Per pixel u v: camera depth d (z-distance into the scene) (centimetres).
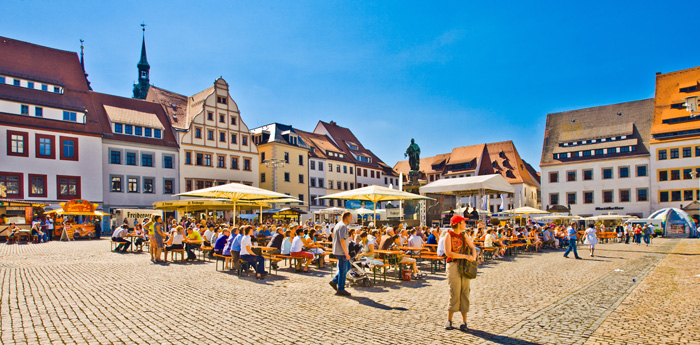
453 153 8188
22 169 3838
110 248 2325
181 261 1705
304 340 647
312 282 1206
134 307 866
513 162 7650
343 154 7375
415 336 669
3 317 777
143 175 4625
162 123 5009
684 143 5569
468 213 2978
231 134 5456
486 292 1052
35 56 4466
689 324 739
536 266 1620
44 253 2039
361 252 1224
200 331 694
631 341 643
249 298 966
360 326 727
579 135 6594
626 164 5988
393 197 2062
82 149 4184
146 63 7069
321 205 6694
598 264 1692
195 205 2761
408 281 1247
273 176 5888
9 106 3847
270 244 1491
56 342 628
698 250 2436
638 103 6412
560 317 793
